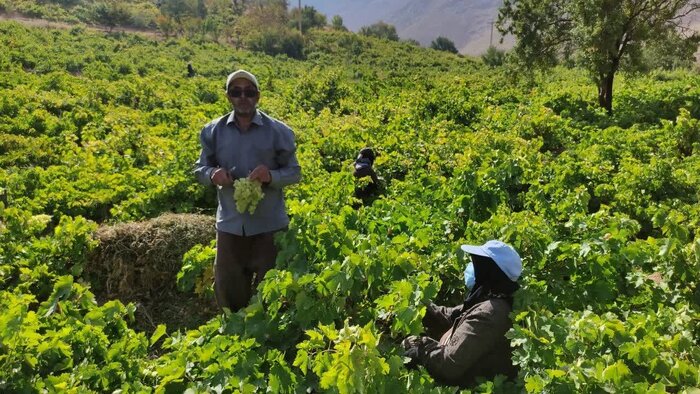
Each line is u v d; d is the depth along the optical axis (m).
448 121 17.45
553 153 14.11
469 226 6.31
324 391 3.53
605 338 3.59
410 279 4.11
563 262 5.10
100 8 69.19
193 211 8.73
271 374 3.57
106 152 12.09
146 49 51.19
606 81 20.59
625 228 5.71
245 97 4.51
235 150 4.67
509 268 3.66
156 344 5.42
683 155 12.66
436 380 3.80
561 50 22.56
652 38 20.14
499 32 23.23
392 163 11.26
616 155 11.88
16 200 8.46
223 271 4.91
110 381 3.89
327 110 17.97
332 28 94.50
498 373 3.69
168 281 6.39
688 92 21.88
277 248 4.86
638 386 3.10
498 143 11.98
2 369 3.66
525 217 6.21
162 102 21.12
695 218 6.95
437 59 67.31
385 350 3.75
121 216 8.18
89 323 4.33
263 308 4.33
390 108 19.27
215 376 3.64
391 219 6.29
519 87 28.92
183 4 86.50
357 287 4.16
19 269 6.02
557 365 3.39
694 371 3.29
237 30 74.81
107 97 20.84
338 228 4.82
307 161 10.60
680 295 4.68
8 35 42.34
